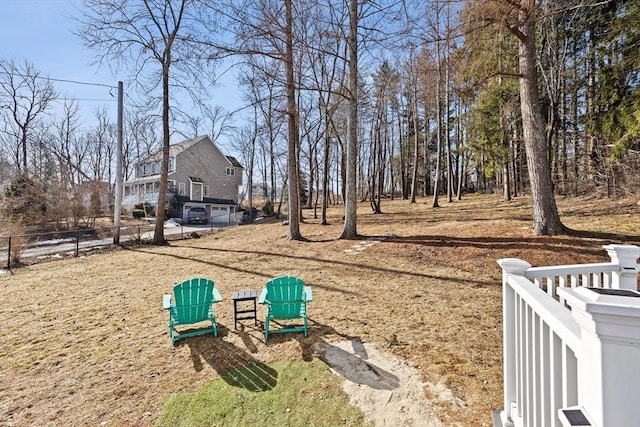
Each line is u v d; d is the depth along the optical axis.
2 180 18.52
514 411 2.10
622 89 9.52
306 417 2.60
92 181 19.47
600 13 9.90
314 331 4.11
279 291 4.02
